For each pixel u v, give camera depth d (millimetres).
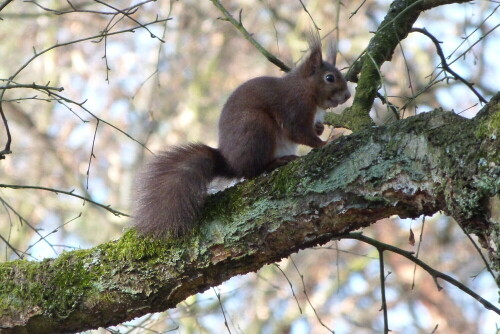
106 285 7324
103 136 21844
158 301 7328
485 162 5703
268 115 9469
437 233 22250
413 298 22797
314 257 23000
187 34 21578
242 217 6953
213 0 10609
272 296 22156
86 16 21656
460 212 5824
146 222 7410
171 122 21000
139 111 21312
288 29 20953
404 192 6215
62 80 21812
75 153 22047
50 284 7418
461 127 5977
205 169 8406
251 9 21266
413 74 19781
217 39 21516
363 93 9383
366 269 23844
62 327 7453
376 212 6441
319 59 10398
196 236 7133
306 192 6637
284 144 9859
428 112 6254
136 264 7285
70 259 7512
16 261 7691
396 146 6273
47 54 21703
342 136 6715
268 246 6926
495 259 5598
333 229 6688
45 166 22062
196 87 21297
